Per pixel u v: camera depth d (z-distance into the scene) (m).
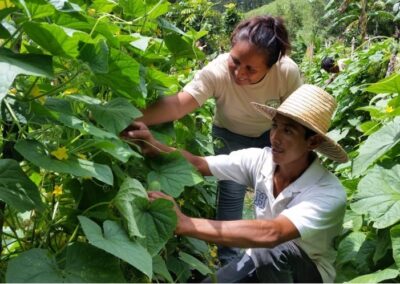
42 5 1.27
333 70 5.66
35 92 1.40
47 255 1.28
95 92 2.03
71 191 1.65
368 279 1.76
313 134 2.04
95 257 1.34
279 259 2.11
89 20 1.55
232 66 2.40
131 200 1.47
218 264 2.75
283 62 2.62
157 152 2.02
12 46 1.35
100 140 1.48
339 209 2.06
